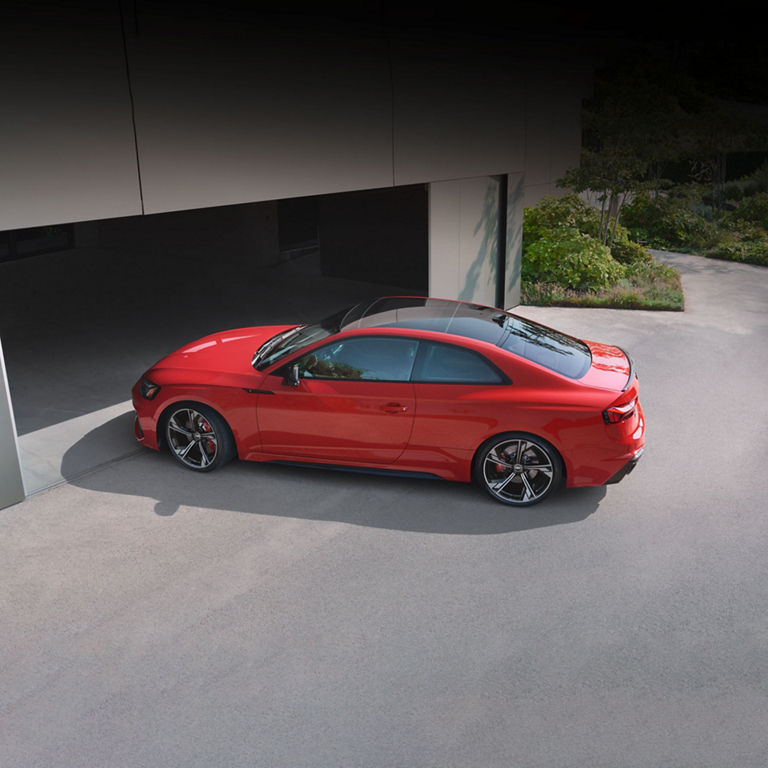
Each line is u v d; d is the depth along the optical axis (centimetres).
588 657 416
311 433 586
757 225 2195
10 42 511
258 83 705
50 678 396
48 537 527
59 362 937
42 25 528
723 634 435
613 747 357
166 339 1055
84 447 671
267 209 1567
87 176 578
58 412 761
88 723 368
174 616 446
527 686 395
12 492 565
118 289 1376
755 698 387
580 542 529
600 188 1600
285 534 534
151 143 621
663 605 461
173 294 1344
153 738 359
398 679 399
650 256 1712
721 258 1859
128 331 1095
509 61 1104
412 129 916
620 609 457
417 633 434
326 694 388
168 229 1659
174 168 644
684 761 349
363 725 369
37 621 441
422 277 1372
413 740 360
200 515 557
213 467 616
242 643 424
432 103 944
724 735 364
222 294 1353
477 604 461
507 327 609
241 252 1584
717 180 2475
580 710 379
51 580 479
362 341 576
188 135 650
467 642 427
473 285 1129
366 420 570
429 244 1005
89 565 495
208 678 398
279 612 451
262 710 377
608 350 638
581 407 537
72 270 1531
